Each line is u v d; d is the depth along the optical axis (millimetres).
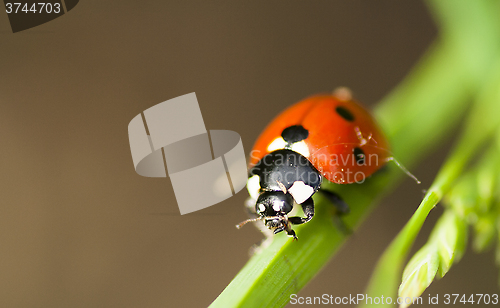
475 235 54
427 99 60
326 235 56
